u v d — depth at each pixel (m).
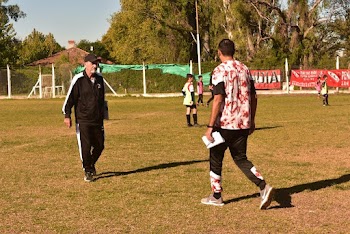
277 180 8.91
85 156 9.12
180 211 7.00
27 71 52.94
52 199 7.80
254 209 7.05
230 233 6.04
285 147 13.12
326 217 6.62
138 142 14.62
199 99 33.84
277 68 50.00
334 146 13.16
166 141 14.83
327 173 9.52
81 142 9.14
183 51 64.44
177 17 63.12
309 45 55.69
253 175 6.98
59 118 24.41
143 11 64.06
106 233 6.10
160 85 51.66
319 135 15.59
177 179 9.20
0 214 6.97
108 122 21.62
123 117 24.47
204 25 64.25
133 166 10.62
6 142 15.01
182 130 18.00
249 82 7.04
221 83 6.85
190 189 8.34
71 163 11.16
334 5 56.84
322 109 27.77
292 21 55.59
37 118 24.47
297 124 19.27
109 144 14.20
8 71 50.88
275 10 55.78
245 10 56.09
